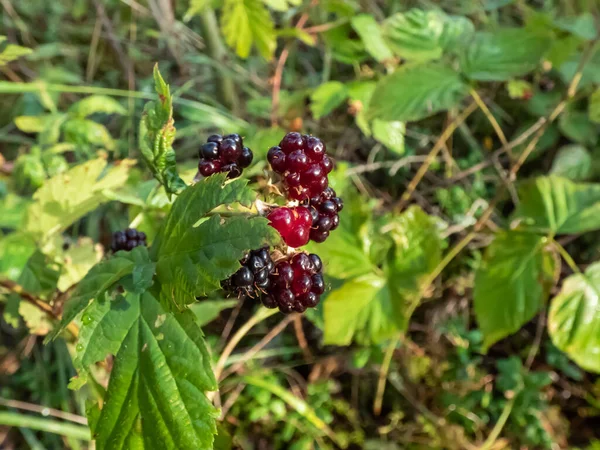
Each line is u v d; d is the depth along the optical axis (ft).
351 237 0.80
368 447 1.06
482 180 1.28
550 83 1.30
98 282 0.41
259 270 0.35
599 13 1.36
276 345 1.15
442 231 1.13
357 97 0.97
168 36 1.28
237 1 0.88
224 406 1.03
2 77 1.38
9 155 1.27
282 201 0.40
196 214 0.37
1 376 1.09
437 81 0.83
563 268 1.22
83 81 1.36
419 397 1.13
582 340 0.76
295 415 1.06
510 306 0.80
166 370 0.38
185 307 0.36
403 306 0.82
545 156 1.36
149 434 0.37
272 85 1.28
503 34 0.84
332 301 0.79
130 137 1.03
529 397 1.09
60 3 1.53
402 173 1.31
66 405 1.00
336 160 1.26
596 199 0.80
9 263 0.62
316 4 1.04
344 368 1.15
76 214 0.60
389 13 1.40
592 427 1.11
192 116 1.08
